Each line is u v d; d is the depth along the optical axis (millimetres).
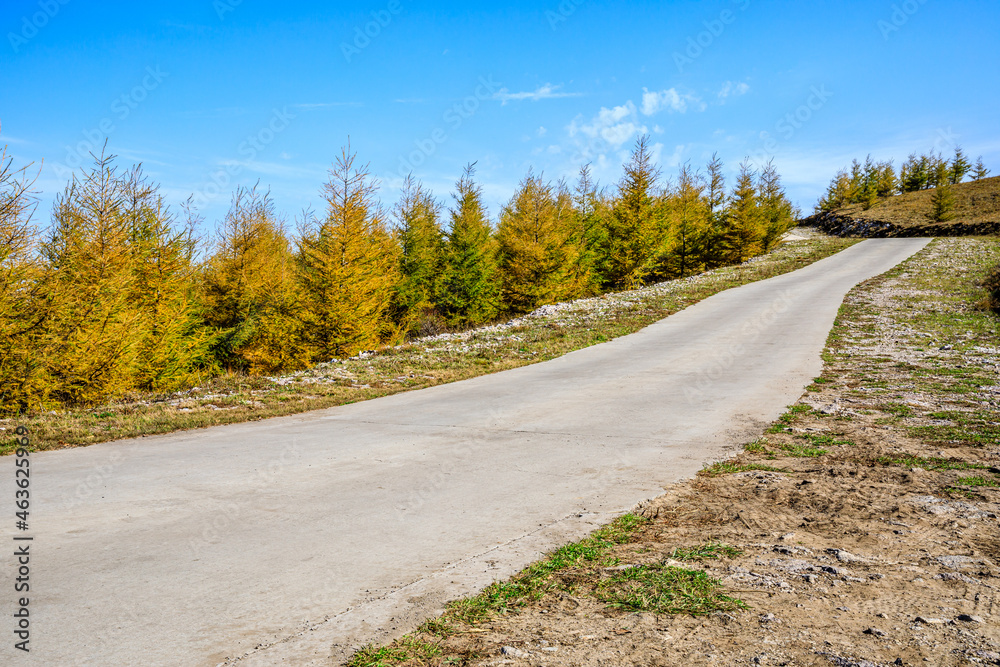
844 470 6418
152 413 10656
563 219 41719
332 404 11891
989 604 3371
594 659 2904
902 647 2908
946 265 35781
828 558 4176
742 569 4012
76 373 14461
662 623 3279
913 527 4754
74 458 7609
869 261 40938
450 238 37625
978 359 14094
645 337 20297
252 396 12516
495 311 38500
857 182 89625
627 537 4734
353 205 23891
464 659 2961
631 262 43469
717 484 6145
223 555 4438
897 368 13406
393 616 3477
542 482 6367
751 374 13578
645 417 9766
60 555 4441
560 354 17922
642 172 42094
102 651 3084
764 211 55438
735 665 2791
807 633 3090
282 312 24688
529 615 3461
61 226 16344
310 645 3158
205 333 23578
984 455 6863
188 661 2996
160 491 6117
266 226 27875
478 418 10000
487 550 4516
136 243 19078
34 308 13727
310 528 5039
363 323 24812
